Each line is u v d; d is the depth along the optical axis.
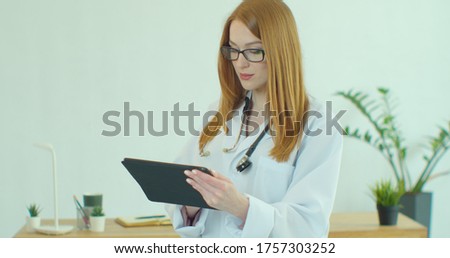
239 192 1.67
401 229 3.21
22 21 3.93
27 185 3.99
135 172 1.74
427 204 4.07
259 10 1.71
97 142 4.03
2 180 3.97
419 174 4.31
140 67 4.02
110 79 4.01
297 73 1.76
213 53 4.07
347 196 4.24
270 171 1.79
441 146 4.19
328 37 4.16
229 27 1.81
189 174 1.59
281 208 1.70
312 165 1.78
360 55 4.20
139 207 4.09
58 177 4.01
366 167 4.25
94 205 2.97
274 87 1.73
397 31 4.23
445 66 4.29
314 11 4.14
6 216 3.98
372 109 4.22
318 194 1.74
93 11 3.97
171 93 4.05
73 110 4.00
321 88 4.18
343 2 4.16
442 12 4.27
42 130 3.98
